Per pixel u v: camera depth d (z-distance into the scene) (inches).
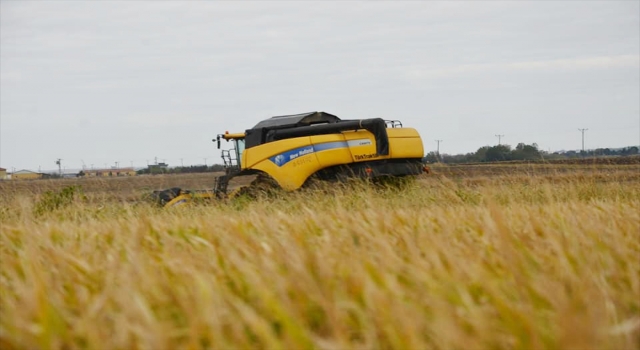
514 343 178.9
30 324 190.7
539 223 323.3
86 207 658.8
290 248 261.1
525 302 200.1
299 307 204.8
